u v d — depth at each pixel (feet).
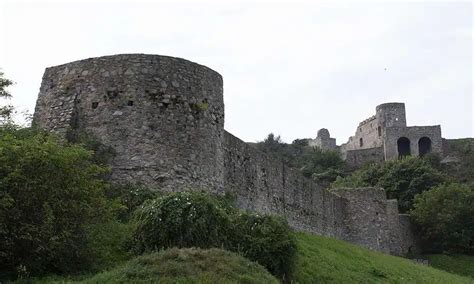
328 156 293.43
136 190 60.85
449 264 154.51
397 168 225.35
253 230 56.18
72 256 44.32
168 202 50.88
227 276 42.96
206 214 51.21
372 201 139.44
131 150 63.46
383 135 318.86
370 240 136.56
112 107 65.05
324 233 123.75
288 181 107.96
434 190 177.78
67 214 43.50
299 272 61.62
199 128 67.87
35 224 41.63
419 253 167.63
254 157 93.66
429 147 316.40
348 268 76.95
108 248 48.65
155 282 39.60
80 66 68.03
